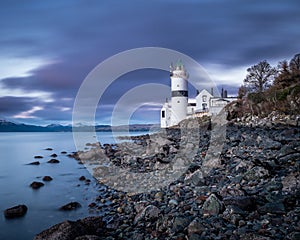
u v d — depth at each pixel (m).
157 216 10.20
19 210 12.87
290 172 13.05
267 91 53.81
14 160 35.41
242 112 52.72
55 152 46.72
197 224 8.32
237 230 7.82
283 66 59.69
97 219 9.92
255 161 15.54
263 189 11.26
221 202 9.58
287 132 26.30
